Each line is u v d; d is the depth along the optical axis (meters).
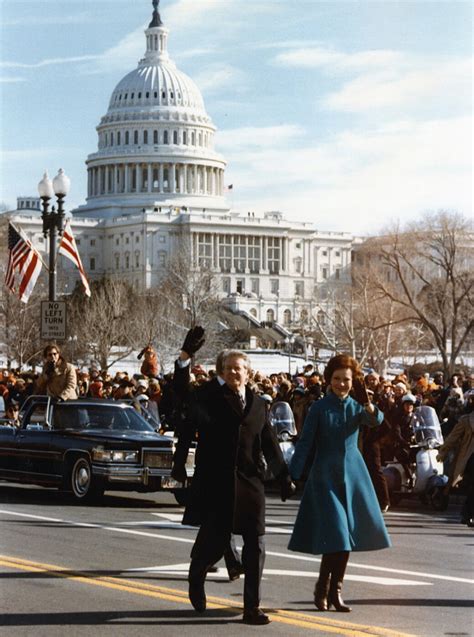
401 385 31.73
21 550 19.55
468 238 132.38
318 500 14.97
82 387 40.94
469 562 19.36
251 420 14.72
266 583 17.00
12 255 48.81
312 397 34.31
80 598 15.47
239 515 14.45
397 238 133.75
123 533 22.06
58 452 28.08
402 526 24.58
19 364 133.75
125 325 161.62
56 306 40.75
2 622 14.04
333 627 13.99
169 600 15.42
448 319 140.62
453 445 24.45
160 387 37.28
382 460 28.98
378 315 153.50
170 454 27.16
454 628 14.05
